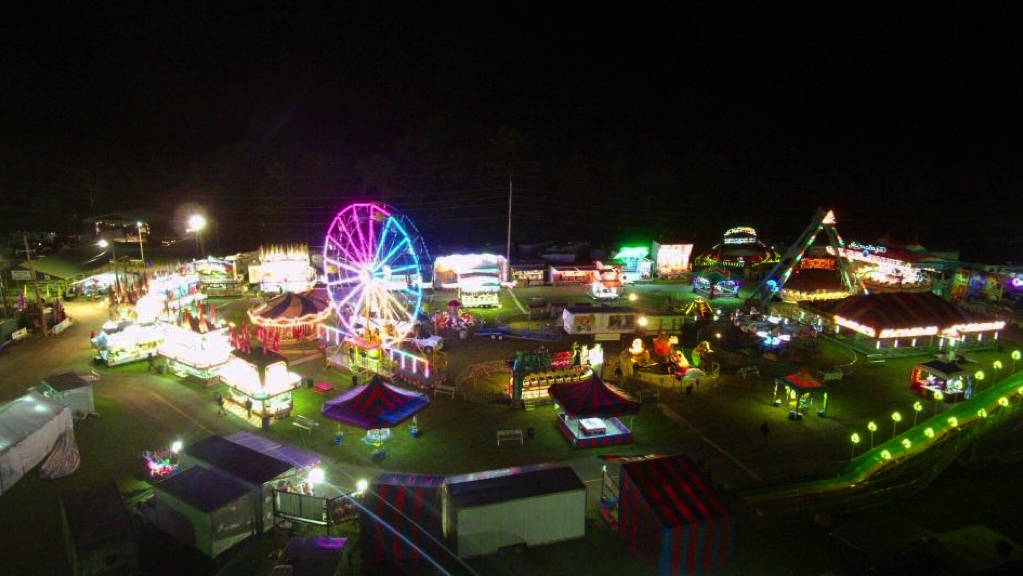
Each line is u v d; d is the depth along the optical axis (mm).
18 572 21234
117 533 20578
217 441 26469
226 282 59562
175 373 39656
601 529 24578
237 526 22766
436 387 37469
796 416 34969
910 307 46281
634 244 89562
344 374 40750
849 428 34156
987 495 27812
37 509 24953
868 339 47875
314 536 21781
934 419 34531
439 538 23000
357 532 23844
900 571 21859
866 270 63562
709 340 47188
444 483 23750
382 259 63812
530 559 22531
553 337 48750
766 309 54562
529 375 36281
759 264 72375
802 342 46562
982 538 23953
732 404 37094
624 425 33656
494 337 48656
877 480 28547
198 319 39906
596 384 32031
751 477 28812
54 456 27703
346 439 31656
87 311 54469
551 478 23984
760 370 42625
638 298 62781
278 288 60000
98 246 68250
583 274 67438
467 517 21844
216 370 38062
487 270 62156
